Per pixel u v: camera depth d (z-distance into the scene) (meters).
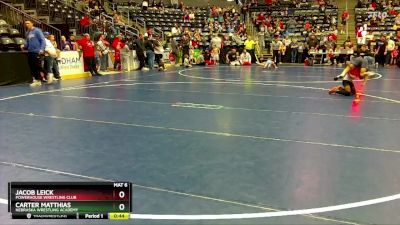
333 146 5.96
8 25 18.22
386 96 11.31
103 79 16.25
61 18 22.48
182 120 7.87
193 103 10.02
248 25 33.03
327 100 10.55
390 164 5.12
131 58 21.48
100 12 24.72
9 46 16.41
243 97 11.09
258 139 6.38
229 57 26.70
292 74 18.86
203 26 30.77
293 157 5.41
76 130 7.00
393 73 19.39
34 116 8.26
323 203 3.93
